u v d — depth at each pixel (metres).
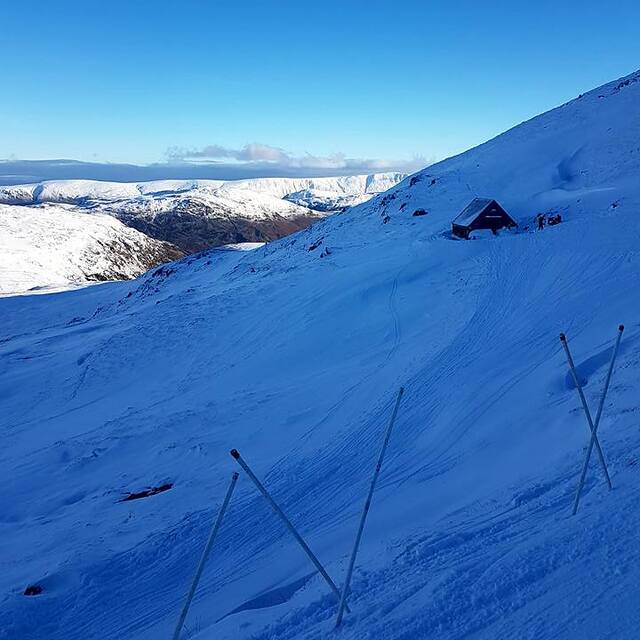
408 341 27.34
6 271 140.38
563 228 37.53
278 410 22.91
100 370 36.22
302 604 7.62
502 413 16.97
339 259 47.38
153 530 13.98
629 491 7.83
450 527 9.07
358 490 14.78
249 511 14.48
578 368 17.69
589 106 71.50
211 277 68.94
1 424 30.58
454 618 5.64
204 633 8.23
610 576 5.61
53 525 15.96
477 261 35.59
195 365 33.50
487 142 77.69
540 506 8.60
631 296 23.94
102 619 10.51
